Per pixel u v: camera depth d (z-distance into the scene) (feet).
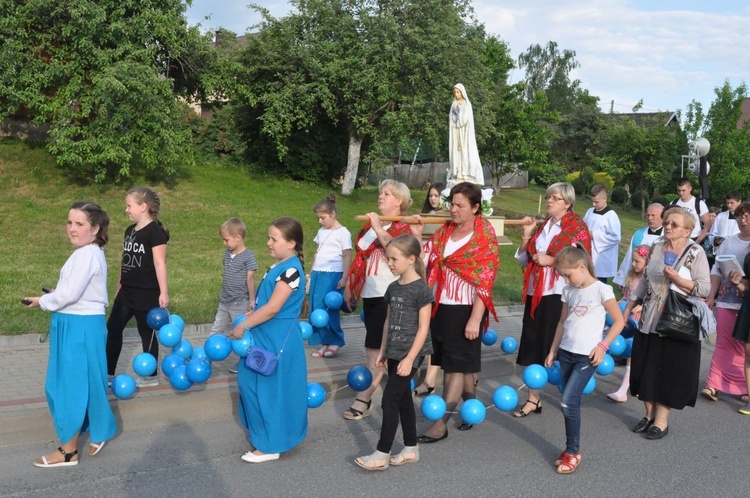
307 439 17.52
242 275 22.93
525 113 105.29
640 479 15.66
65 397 14.47
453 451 17.07
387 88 68.39
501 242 31.35
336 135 78.23
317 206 24.77
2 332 24.53
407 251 15.38
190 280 36.55
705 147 41.81
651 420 19.39
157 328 18.57
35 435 16.30
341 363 24.11
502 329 31.89
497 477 15.43
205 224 52.65
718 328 22.86
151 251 18.54
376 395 21.81
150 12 53.52
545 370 18.89
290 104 68.28
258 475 14.93
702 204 35.47
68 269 14.32
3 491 13.46
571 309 16.98
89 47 51.85
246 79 70.59
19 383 19.30
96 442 14.98
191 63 62.49
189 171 66.90
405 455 15.90
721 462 16.99
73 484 13.96
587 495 14.62
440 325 17.39
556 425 19.61
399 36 68.95
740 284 21.54
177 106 58.39
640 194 128.16
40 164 57.31
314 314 23.82
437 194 26.08
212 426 18.07
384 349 15.81
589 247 19.51
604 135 143.84
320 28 69.72
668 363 18.69
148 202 18.56
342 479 14.90
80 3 50.42
